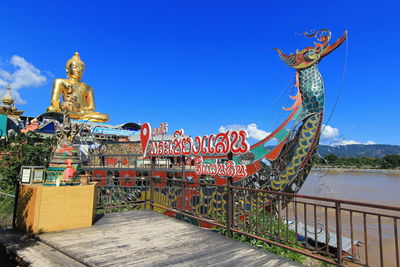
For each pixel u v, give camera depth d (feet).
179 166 53.36
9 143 53.93
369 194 122.42
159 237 20.04
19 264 15.99
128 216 26.73
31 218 20.13
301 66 37.06
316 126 35.58
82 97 77.46
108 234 20.44
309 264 29.55
